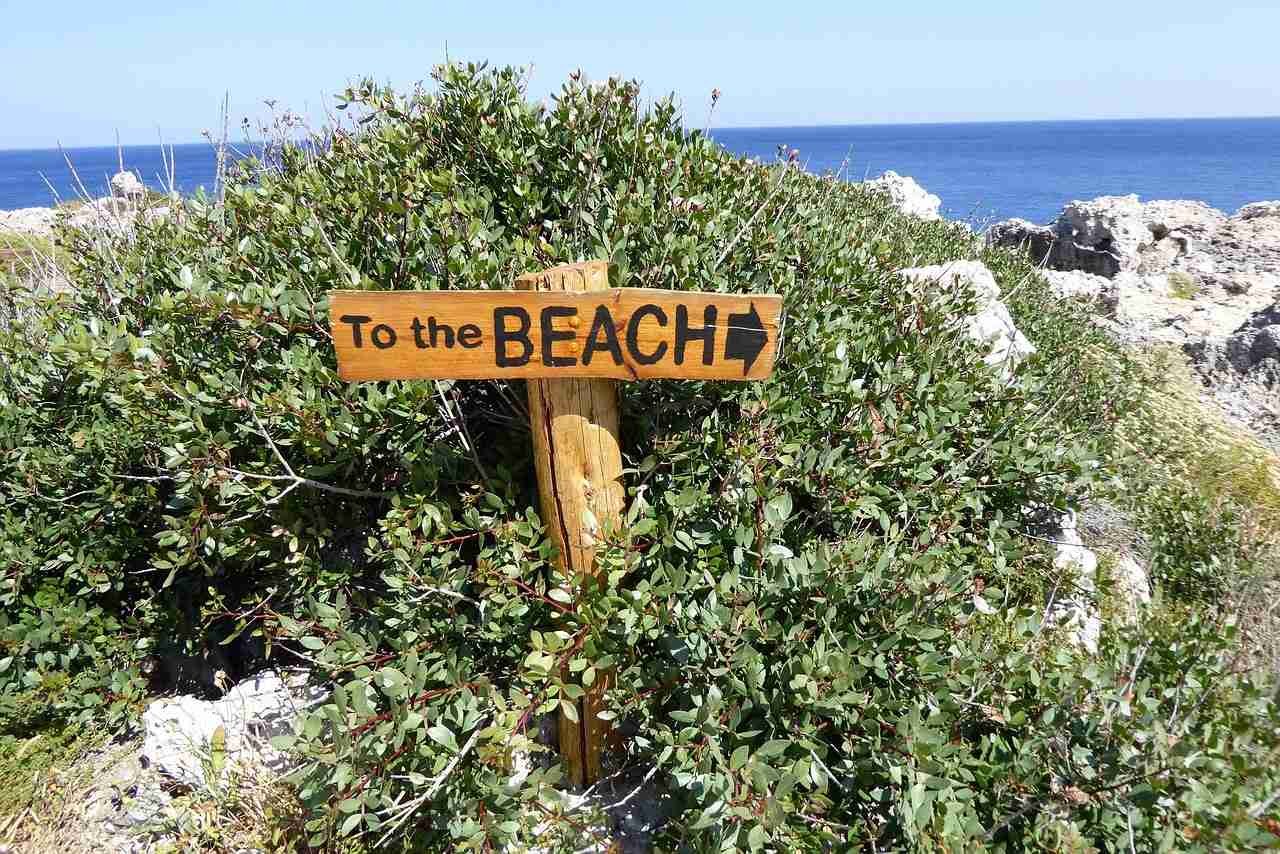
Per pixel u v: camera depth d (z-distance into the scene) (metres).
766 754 2.06
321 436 2.72
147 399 2.87
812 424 3.09
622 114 3.79
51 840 2.70
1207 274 14.73
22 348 3.91
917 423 3.30
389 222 3.04
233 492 2.74
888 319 3.91
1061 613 3.51
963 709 2.43
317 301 2.97
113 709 3.17
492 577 2.46
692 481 2.82
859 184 9.27
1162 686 2.50
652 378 2.18
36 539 3.33
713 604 2.32
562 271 2.17
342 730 2.22
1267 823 2.04
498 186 3.79
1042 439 3.84
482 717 2.38
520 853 2.31
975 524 3.62
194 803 2.64
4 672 3.18
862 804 2.37
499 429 3.29
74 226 4.16
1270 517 5.15
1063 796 2.21
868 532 3.15
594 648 2.29
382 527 2.57
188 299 2.81
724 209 3.62
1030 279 9.73
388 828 2.44
